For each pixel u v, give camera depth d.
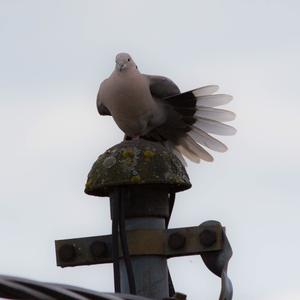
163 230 9.25
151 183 9.29
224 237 9.05
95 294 6.16
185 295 8.78
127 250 8.95
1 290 5.84
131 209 9.36
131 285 8.80
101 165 9.39
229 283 8.88
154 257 9.24
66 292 5.95
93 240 9.29
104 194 9.62
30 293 5.86
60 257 9.32
